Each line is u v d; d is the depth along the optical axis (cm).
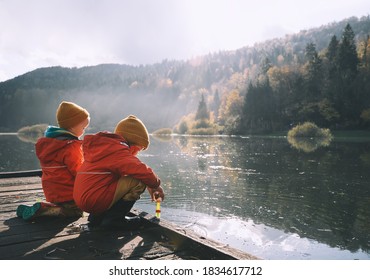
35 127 10500
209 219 819
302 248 647
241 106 9675
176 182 1323
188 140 5331
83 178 321
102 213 336
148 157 2322
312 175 1516
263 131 8138
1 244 300
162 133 9056
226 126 9181
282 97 8800
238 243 668
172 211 890
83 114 374
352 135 6750
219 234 718
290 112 8450
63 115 366
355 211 914
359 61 9194
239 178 1427
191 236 305
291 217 850
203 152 2794
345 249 637
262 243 668
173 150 3023
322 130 6506
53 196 370
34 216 357
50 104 16562
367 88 7881
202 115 10512
